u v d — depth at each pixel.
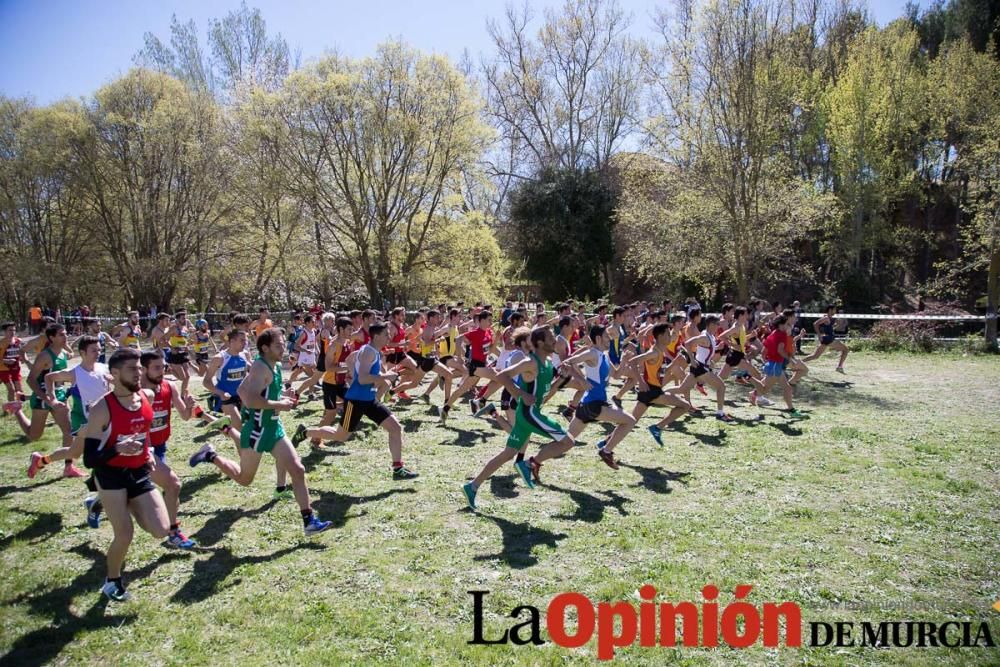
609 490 6.84
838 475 7.38
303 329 12.48
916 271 33.44
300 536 5.57
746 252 20.98
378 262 28.94
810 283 30.78
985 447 8.60
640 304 17.86
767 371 11.16
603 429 9.82
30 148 29.00
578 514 6.09
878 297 29.19
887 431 9.59
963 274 30.05
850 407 11.62
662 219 23.44
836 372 16.14
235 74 33.78
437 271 29.20
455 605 4.43
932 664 3.78
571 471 7.54
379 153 27.16
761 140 20.22
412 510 6.19
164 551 5.26
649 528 5.74
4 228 31.69
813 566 5.02
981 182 22.08
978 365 17.06
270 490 6.77
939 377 15.15
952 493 6.76
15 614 4.25
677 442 8.96
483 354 10.19
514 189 36.28
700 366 10.16
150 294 31.28
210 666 3.73
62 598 4.46
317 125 26.05
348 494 6.63
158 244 30.66
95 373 6.34
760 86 19.95
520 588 4.66
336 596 4.54
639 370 8.48
